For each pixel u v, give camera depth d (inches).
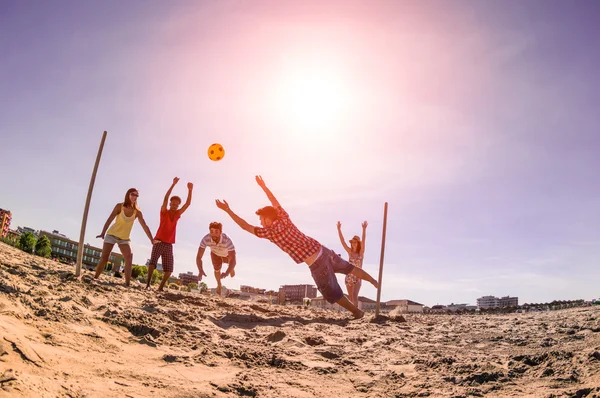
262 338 211.0
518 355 165.3
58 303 176.2
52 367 111.2
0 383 85.7
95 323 167.8
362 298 1909.4
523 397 119.4
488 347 202.1
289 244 245.8
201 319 232.8
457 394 125.6
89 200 294.2
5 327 125.0
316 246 251.1
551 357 157.1
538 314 365.1
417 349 199.5
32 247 2487.7
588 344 184.5
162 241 352.5
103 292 245.8
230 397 116.7
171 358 145.3
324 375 150.3
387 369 161.2
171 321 206.2
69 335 143.9
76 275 282.5
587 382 128.9
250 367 152.0
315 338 214.4
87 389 100.8
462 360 168.2
